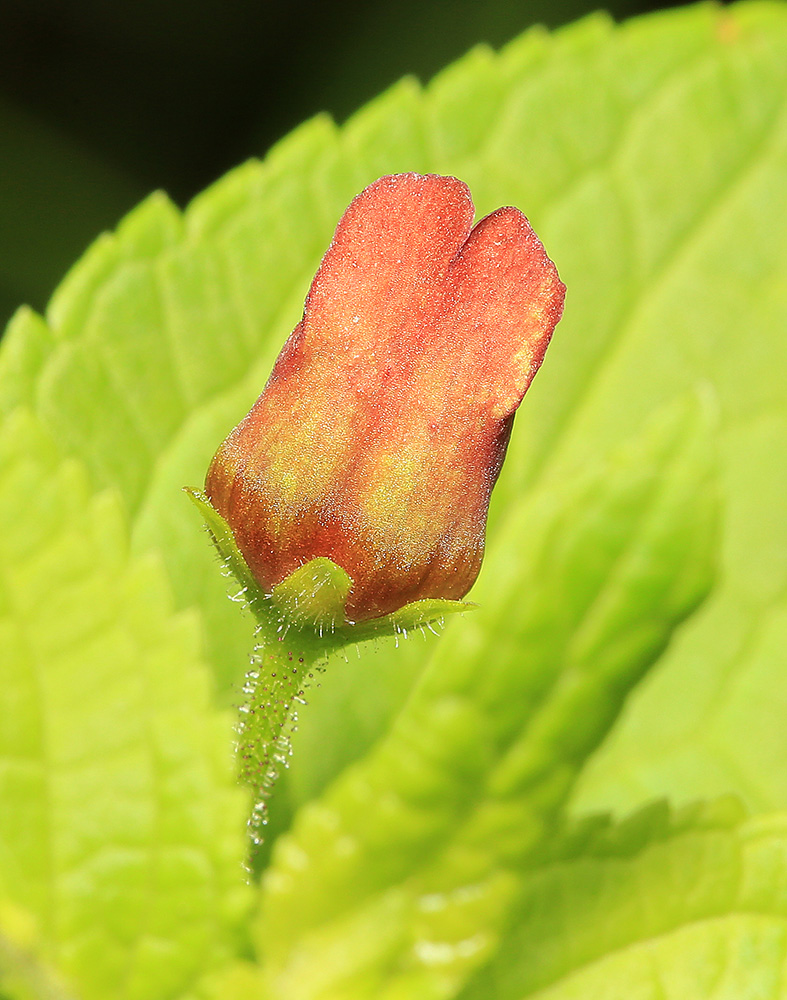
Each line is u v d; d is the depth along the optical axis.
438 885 0.10
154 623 0.10
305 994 0.10
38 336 0.11
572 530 0.10
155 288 0.11
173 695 0.10
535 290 0.10
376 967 0.10
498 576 0.10
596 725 0.10
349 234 0.10
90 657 0.10
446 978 0.10
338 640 0.10
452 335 0.10
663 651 0.10
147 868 0.10
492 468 0.10
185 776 0.10
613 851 0.10
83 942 0.10
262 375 0.11
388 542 0.10
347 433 0.10
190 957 0.10
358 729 0.11
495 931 0.10
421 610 0.10
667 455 0.10
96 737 0.10
